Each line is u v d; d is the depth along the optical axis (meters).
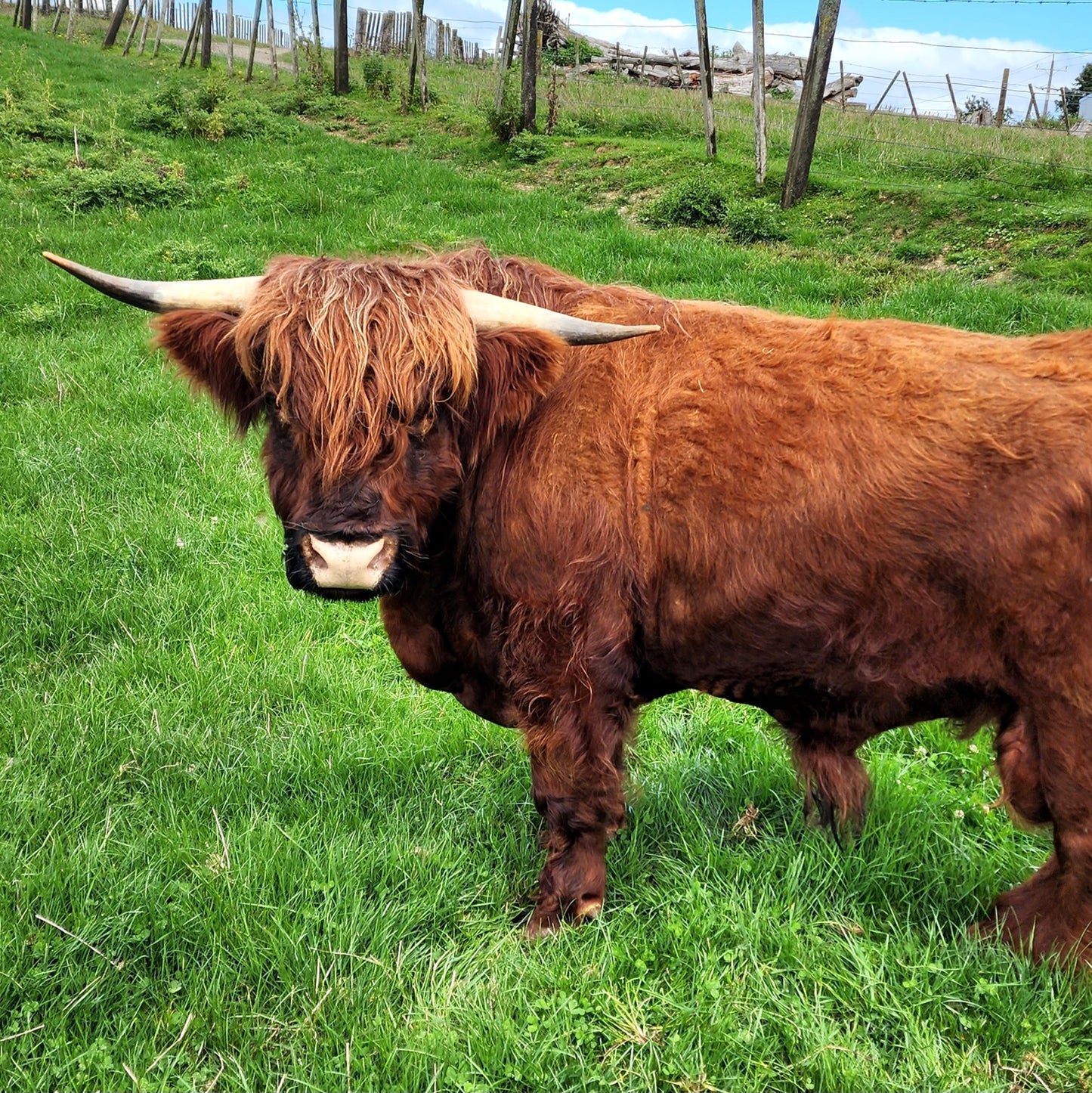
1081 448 2.59
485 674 3.44
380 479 2.75
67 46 36.25
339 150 21.31
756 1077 2.79
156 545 6.05
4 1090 2.68
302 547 2.76
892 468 2.70
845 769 3.24
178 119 22.17
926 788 4.09
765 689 3.10
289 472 2.87
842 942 3.21
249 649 5.21
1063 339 2.91
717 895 3.42
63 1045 2.79
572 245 13.16
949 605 2.73
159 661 4.89
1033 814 2.92
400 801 4.00
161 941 3.15
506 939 3.29
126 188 15.74
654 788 4.06
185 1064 2.81
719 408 2.88
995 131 23.45
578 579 3.00
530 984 3.06
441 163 21.59
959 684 2.84
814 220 15.91
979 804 4.05
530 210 15.84
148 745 4.23
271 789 4.01
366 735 4.44
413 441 2.82
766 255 13.55
